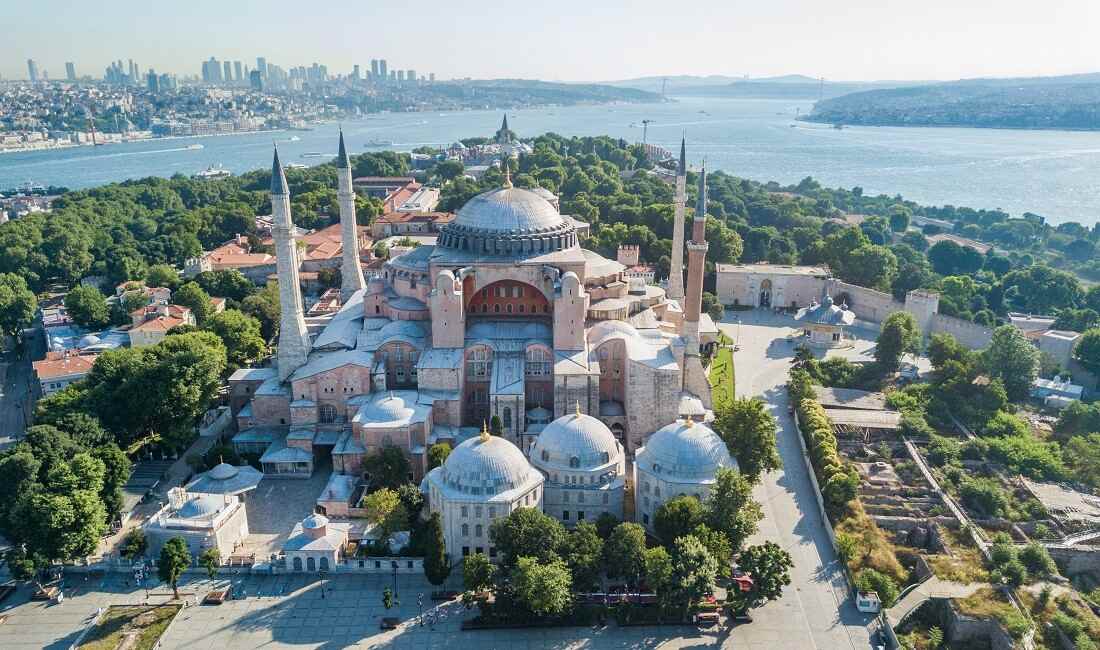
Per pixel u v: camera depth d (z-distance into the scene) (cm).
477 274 17950
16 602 12731
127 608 12550
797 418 18662
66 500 12875
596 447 14200
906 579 13250
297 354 17675
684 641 11888
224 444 17050
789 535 14512
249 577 13350
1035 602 12875
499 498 13050
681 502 13150
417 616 12394
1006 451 17012
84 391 17000
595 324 18288
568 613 12169
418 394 16825
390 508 13662
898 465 16900
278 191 16788
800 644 11862
